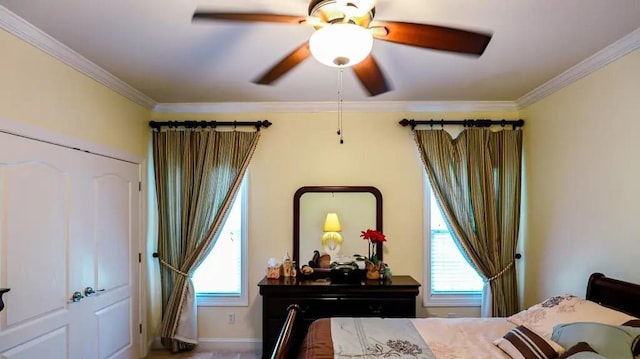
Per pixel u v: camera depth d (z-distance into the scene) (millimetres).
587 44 2420
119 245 3215
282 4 1942
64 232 2555
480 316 3793
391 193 3859
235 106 3865
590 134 2740
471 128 3750
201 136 3777
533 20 2104
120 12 2020
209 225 3717
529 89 3363
